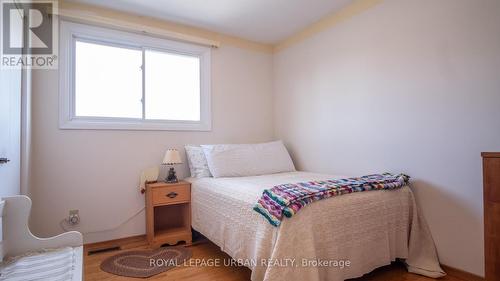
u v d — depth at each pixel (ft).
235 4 8.31
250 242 5.46
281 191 5.26
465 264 5.96
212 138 10.34
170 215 9.27
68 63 7.93
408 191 6.59
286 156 10.12
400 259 6.65
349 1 8.30
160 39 9.30
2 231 4.59
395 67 7.27
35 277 3.94
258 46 11.55
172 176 8.73
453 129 6.14
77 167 7.98
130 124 8.75
